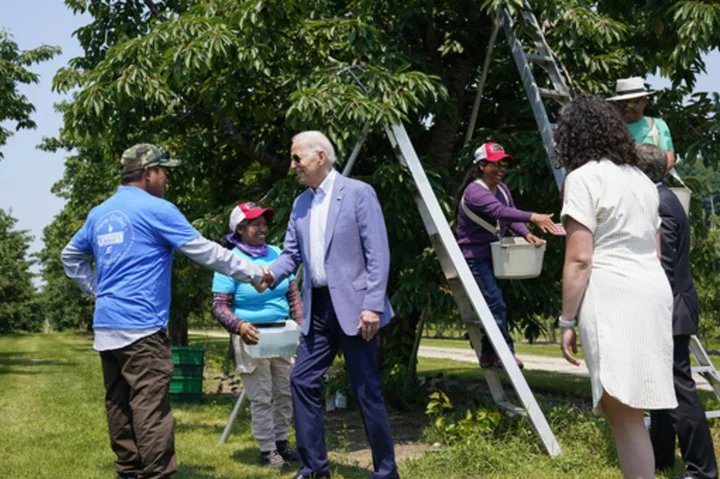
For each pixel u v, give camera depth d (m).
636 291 3.08
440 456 5.27
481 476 4.93
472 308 6.29
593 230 3.15
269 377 5.66
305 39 7.86
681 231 4.55
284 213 7.83
